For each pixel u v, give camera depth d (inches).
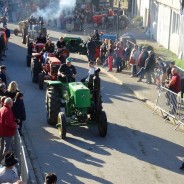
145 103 880.3
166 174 565.3
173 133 716.0
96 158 602.5
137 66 1080.2
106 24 1932.8
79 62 1259.8
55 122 711.7
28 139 656.4
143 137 689.6
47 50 1048.2
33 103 835.4
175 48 1406.3
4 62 1195.9
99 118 670.5
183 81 797.2
